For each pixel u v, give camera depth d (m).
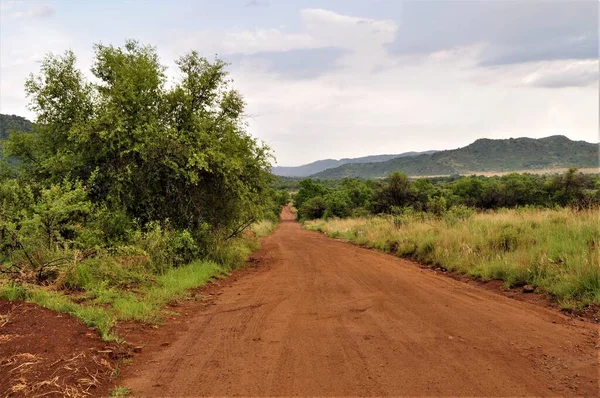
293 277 11.14
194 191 13.35
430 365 4.76
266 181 15.86
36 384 4.09
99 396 4.12
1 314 5.77
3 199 10.61
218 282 10.53
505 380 4.34
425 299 8.01
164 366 4.88
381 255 15.88
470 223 15.16
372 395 4.05
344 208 55.53
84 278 8.15
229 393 4.14
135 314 6.77
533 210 17.33
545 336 5.65
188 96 13.62
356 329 6.17
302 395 4.08
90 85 13.05
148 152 12.12
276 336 5.90
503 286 8.88
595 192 29.98
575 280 7.50
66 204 9.47
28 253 8.47
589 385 4.18
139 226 11.95
